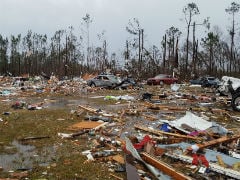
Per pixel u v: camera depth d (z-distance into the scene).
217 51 62.56
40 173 7.55
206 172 7.58
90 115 15.91
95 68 64.69
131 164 7.77
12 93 28.39
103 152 9.16
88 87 33.81
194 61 54.44
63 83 38.19
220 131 11.75
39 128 12.63
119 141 10.36
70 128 12.61
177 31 55.56
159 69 56.41
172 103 21.94
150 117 15.69
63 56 65.38
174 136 11.29
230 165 7.95
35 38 78.38
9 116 15.53
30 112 16.97
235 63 60.19
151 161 7.98
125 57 55.09
